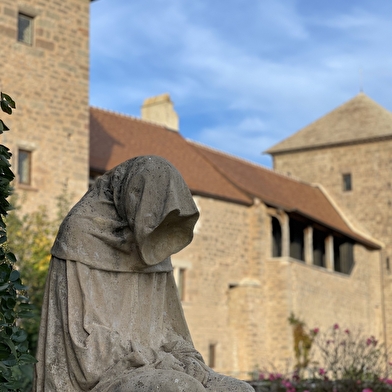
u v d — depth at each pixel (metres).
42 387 4.13
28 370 9.38
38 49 22.33
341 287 35.03
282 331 29.77
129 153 27.48
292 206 34.06
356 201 41.03
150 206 4.01
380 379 12.43
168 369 3.94
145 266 4.21
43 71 22.38
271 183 35.25
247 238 30.17
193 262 27.66
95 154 25.64
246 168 34.53
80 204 4.24
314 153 42.66
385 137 40.69
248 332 28.94
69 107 22.97
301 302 30.92
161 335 4.34
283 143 43.72
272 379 12.35
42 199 21.81
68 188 22.56
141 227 3.98
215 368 28.19
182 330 4.46
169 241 4.17
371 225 40.50
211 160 31.91
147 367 3.94
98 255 4.11
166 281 4.43
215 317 28.38
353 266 37.06
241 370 28.80
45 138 22.19
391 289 39.50
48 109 22.38
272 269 30.31
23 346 4.86
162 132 31.64
